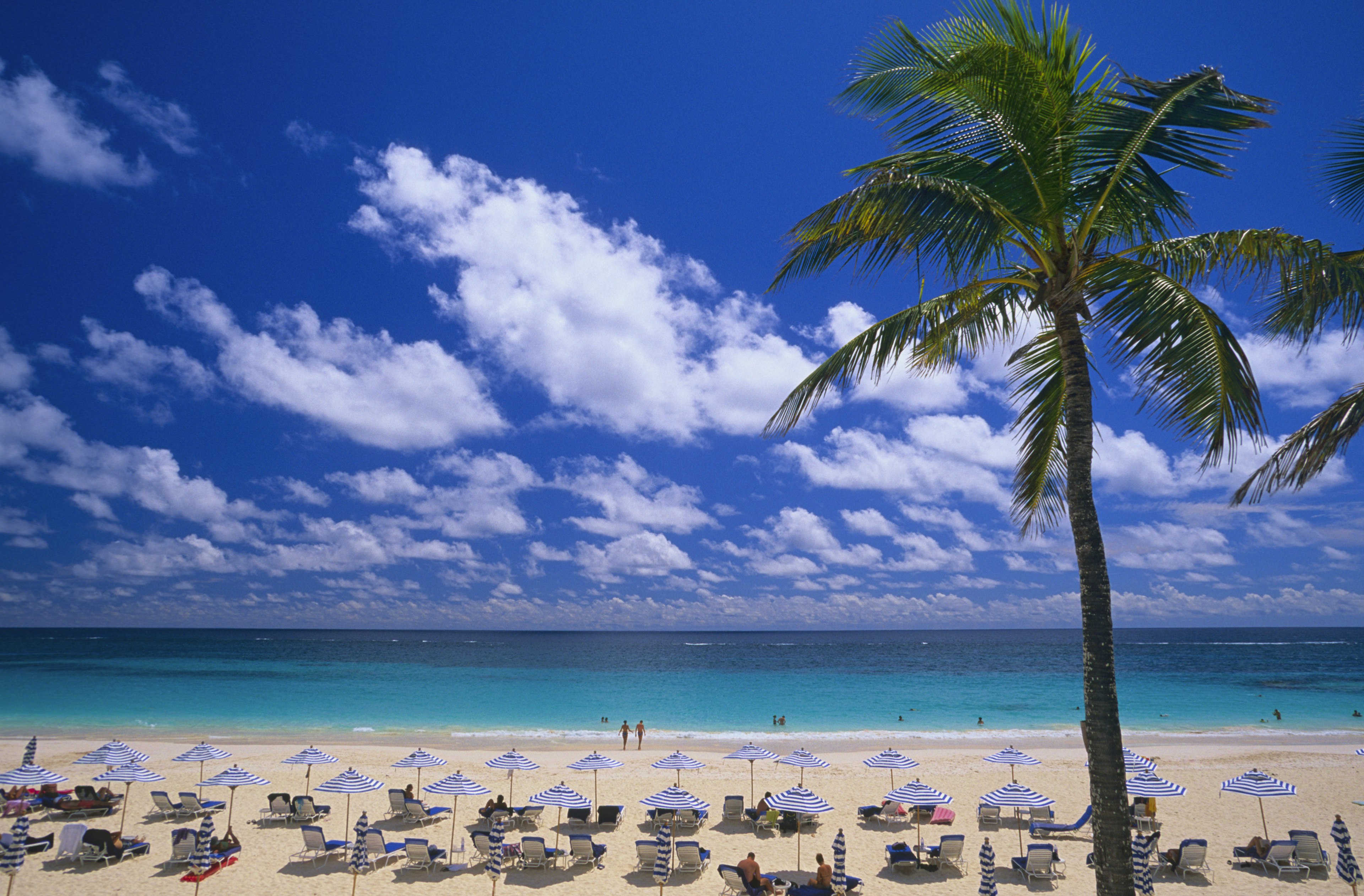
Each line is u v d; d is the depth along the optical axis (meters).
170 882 14.12
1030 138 6.89
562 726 40.88
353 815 19.47
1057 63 7.13
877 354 8.03
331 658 110.25
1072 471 7.01
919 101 7.36
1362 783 23.58
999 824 18.86
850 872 15.52
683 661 112.94
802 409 8.69
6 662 93.00
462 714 45.50
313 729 38.62
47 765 25.16
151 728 38.41
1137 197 7.06
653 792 22.27
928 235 6.44
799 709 49.56
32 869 14.59
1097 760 6.55
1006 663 110.06
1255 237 6.52
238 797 20.89
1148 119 6.89
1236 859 15.73
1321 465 7.25
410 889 14.32
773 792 22.27
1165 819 19.78
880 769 25.64
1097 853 6.48
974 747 33.06
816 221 6.72
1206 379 6.95
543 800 15.60
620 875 15.27
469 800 21.30
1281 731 38.72
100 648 137.50
